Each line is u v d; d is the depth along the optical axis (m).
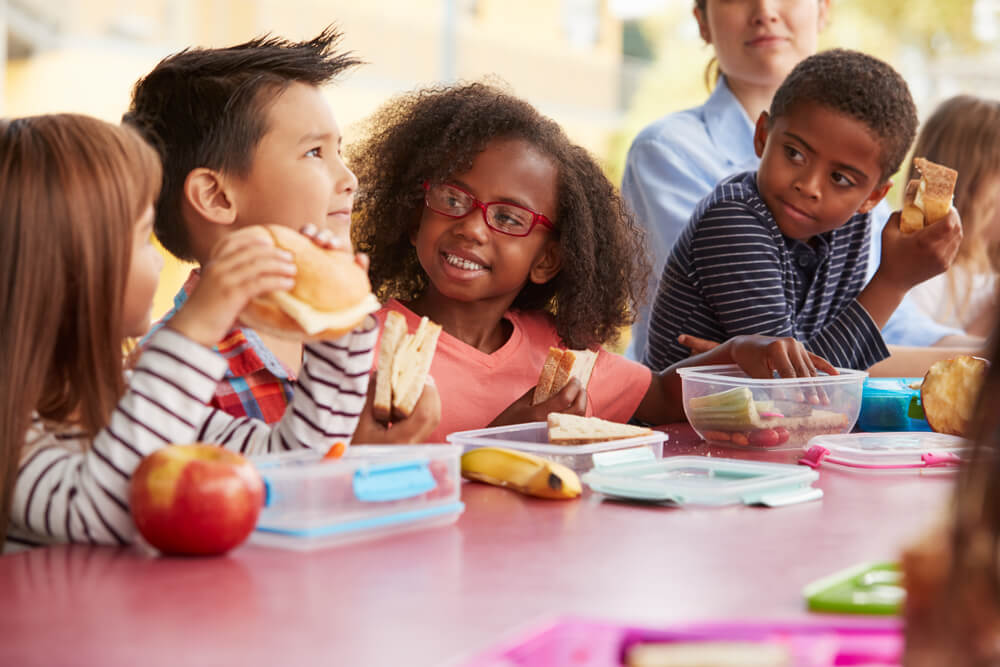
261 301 1.12
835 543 1.06
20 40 9.44
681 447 1.73
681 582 0.91
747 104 2.89
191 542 0.98
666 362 2.39
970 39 11.04
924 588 0.64
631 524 1.14
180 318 1.11
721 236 2.22
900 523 1.15
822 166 2.15
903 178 3.24
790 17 2.76
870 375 2.45
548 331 2.13
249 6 11.19
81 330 1.18
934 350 2.49
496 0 13.84
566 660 0.73
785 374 1.82
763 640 0.74
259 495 1.02
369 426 1.43
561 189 2.02
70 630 0.80
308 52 1.97
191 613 0.83
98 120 1.25
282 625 0.80
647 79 14.58
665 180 2.77
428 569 0.96
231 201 1.81
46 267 1.15
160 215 1.85
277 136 1.81
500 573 0.94
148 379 1.08
